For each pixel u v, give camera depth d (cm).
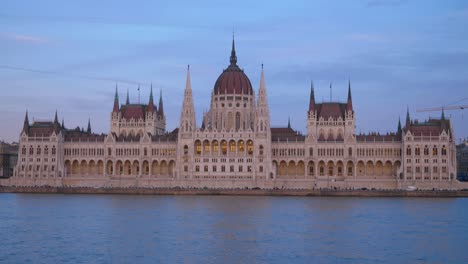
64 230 13738
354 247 11662
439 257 10800
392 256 10862
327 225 14575
